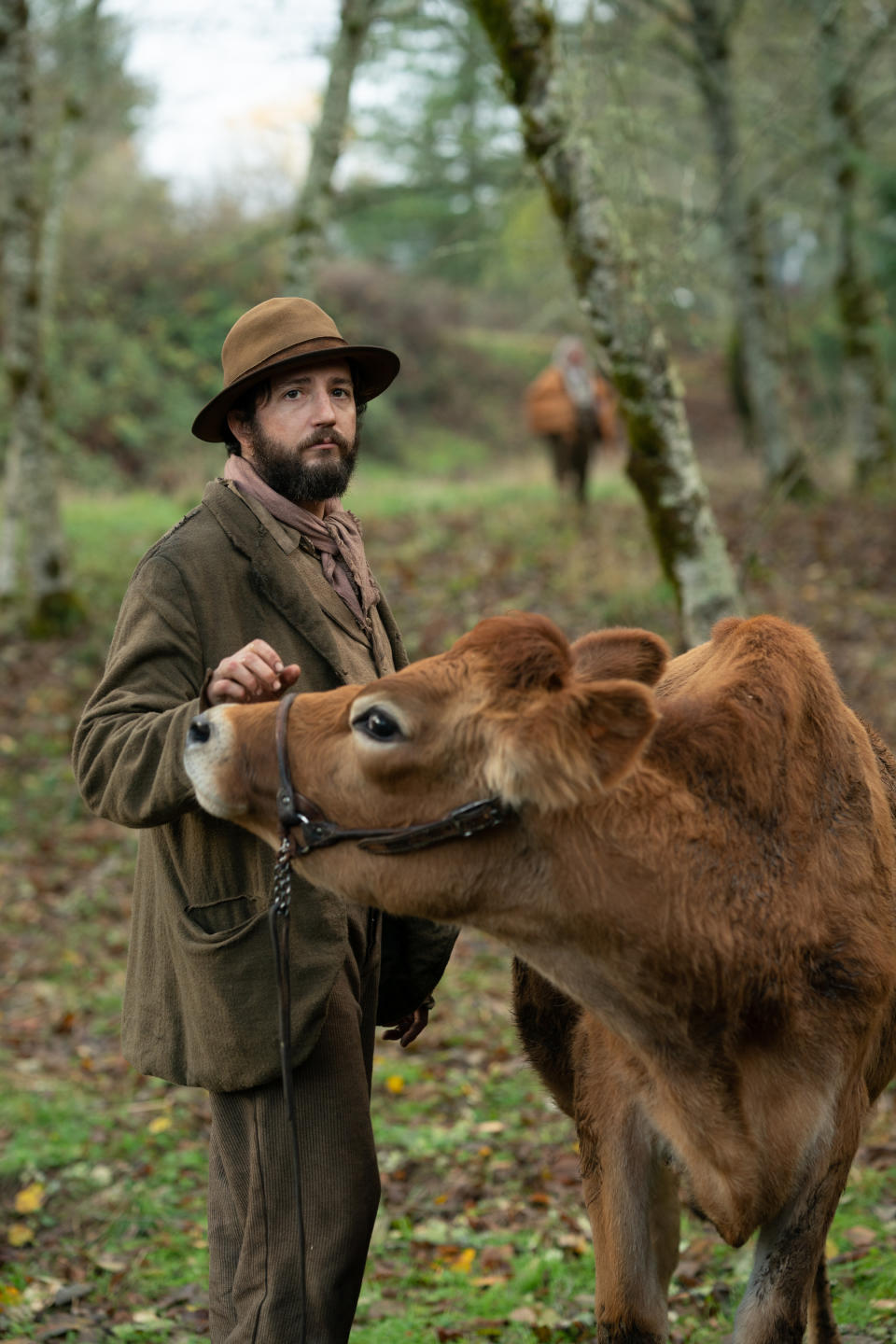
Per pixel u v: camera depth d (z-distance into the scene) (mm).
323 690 2844
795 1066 2488
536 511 14570
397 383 30469
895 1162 4328
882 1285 3531
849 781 2674
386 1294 3922
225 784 2494
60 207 12086
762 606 10648
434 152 13516
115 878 7816
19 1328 3664
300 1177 2523
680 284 6137
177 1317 3828
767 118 6285
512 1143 4812
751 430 19688
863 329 15258
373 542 13836
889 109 15539
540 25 5730
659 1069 2508
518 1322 3611
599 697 2111
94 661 10797
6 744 9406
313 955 2674
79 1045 5988
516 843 2367
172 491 21219
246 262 22766
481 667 2312
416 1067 5551
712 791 2477
